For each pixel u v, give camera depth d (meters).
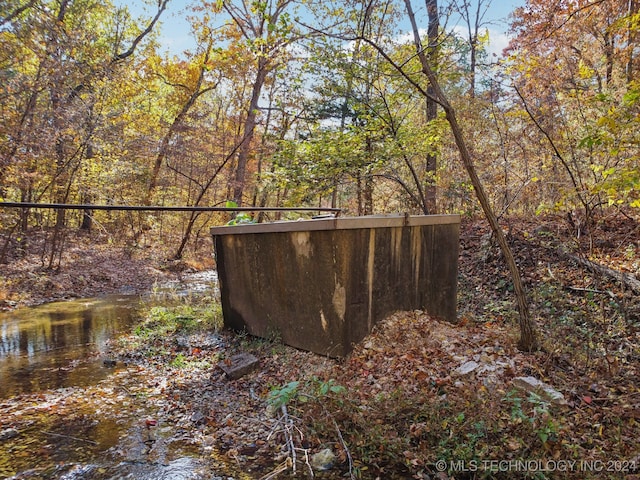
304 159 6.96
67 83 9.15
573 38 6.43
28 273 9.01
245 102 16.55
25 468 2.43
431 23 6.32
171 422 3.00
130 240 14.38
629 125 3.94
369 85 7.25
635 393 2.79
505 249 3.48
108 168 11.05
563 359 3.31
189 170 15.95
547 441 2.29
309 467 2.40
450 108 3.46
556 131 6.23
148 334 5.14
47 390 3.60
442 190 8.55
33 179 8.81
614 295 4.28
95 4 12.16
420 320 3.84
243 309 4.72
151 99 16.48
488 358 3.17
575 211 6.27
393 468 2.37
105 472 2.39
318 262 3.65
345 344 3.49
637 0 6.03
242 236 4.60
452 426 2.49
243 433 2.81
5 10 7.84
